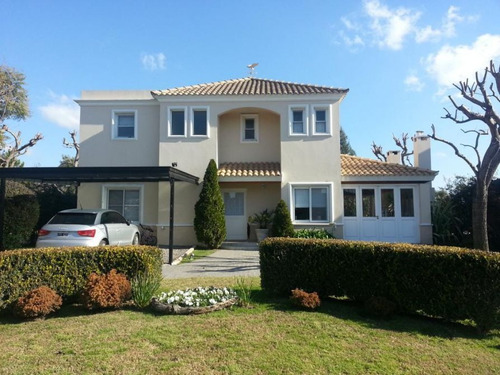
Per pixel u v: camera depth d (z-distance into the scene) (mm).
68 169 12320
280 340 4914
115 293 6203
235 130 19141
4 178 12711
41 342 4836
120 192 18047
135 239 14398
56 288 6387
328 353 4531
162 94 17453
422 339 5125
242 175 16672
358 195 17500
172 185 12641
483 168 10438
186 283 8625
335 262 6723
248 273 10273
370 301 6113
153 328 5320
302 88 18672
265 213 17219
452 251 5762
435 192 20000
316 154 17234
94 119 18547
